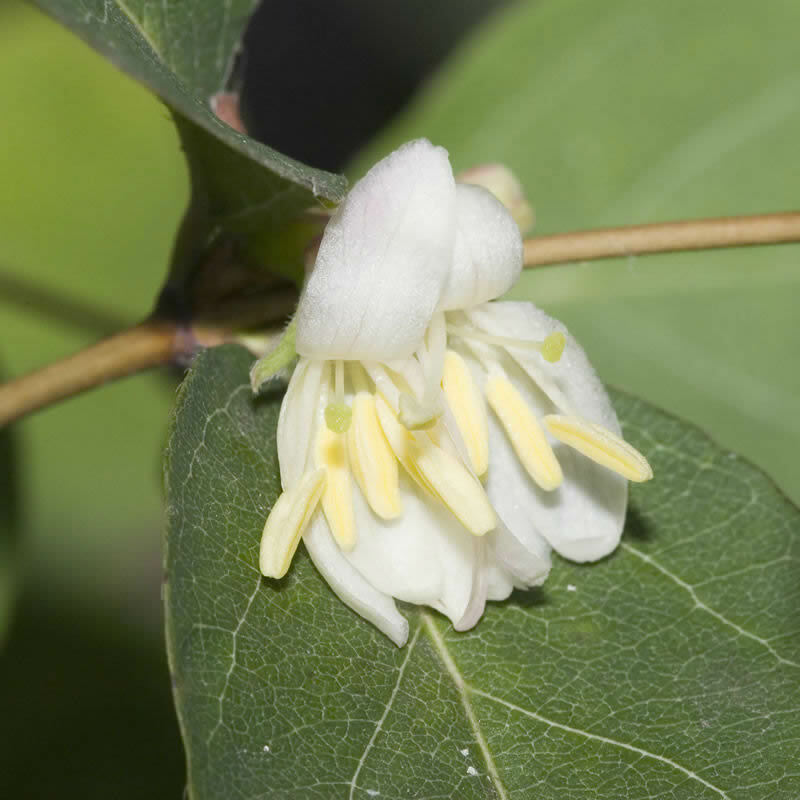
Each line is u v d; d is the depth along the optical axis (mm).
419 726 137
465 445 139
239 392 141
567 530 142
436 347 139
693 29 175
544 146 175
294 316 139
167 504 134
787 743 139
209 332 147
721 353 171
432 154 137
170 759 181
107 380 146
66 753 181
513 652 140
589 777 138
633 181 174
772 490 145
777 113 174
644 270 171
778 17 175
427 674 139
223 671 135
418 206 137
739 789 138
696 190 174
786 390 171
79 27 131
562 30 176
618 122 175
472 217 138
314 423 139
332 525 138
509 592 141
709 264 171
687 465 146
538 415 142
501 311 141
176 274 147
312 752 135
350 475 139
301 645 137
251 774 133
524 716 139
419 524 140
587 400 141
